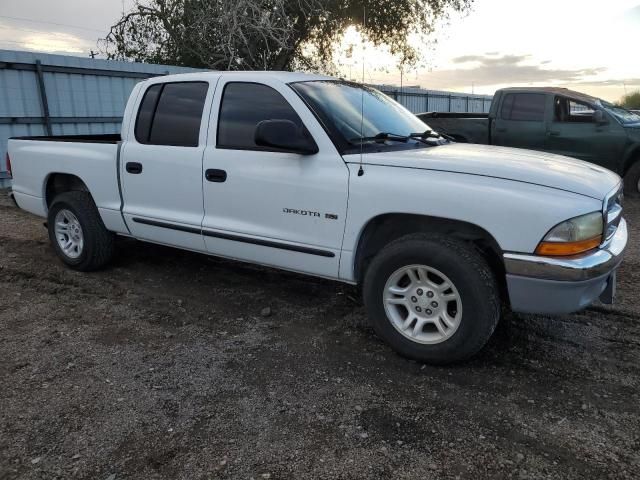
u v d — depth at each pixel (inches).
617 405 116.6
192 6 650.8
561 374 129.9
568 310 119.8
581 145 357.4
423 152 144.0
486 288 122.6
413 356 134.1
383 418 112.0
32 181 216.7
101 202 193.3
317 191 141.4
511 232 118.8
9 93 381.1
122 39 717.3
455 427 109.0
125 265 212.4
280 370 131.9
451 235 133.6
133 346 144.2
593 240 119.3
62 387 123.3
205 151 163.5
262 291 185.0
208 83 167.6
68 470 96.4
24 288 187.2
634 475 95.3
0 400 117.7
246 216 157.2
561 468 97.1
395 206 130.3
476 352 127.9
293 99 149.3
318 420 111.3
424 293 131.9
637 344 145.6
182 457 100.0
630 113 374.9
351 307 170.9
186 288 188.2
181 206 172.2
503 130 382.9
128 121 185.8
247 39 655.8
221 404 117.1
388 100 185.6
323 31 766.5
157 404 117.0
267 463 98.3
